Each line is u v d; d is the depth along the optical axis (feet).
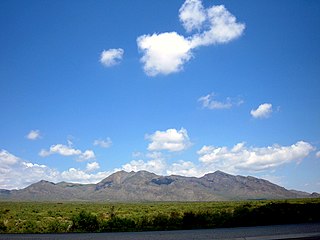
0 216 161.27
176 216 116.57
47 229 111.55
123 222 112.47
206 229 95.14
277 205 121.19
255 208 118.42
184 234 80.28
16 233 100.48
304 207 121.60
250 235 72.64
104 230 106.93
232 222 110.93
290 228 86.28
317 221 110.83
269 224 105.19
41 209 255.09
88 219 112.37
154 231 94.89
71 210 239.50
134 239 73.20
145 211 209.46
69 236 85.20
